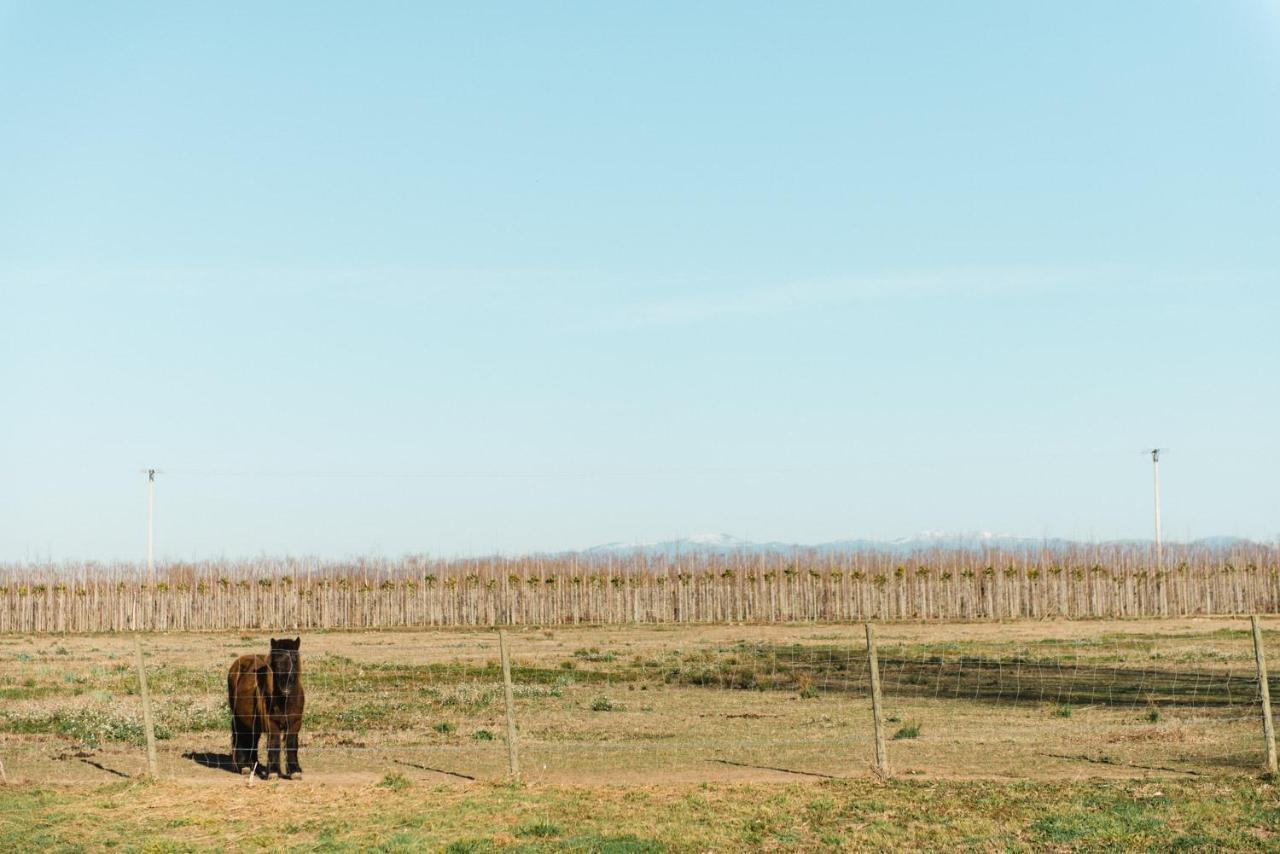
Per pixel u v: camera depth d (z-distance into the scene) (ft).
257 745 62.85
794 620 253.44
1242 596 256.73
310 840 47.14
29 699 98.78
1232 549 273.95
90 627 239.91
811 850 44.27
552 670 126.62
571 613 255.50
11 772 63.67
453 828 48.60
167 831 49.11
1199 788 54.13
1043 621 234.79
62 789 58.03
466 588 256.32
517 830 47.57
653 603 257.34
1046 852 43.39
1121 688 101.81
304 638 198.29
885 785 56.39
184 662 141.59
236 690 61.46
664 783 58.44
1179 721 79.30
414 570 261.03
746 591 257.55
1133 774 59.31
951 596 254.47
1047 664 125.80
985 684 107.55
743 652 151.74
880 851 43.88
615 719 85.81
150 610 241.96
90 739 75.20
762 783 57.82
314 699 96.37
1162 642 157.89
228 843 46.80
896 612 253.44
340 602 249.75
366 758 67.72
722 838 46.11
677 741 74.08
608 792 55.88
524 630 226.17
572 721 84.58
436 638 196.75
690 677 117.70
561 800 53.88
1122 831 45.88
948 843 44.83
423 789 56.95
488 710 90.89
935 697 98.22
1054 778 58.23
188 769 64.34
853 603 254.68
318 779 60.34
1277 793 52.54
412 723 82.89
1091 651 141.90
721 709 91.86
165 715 85.56
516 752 64.54
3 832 48.60
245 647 170.60
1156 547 264.72
